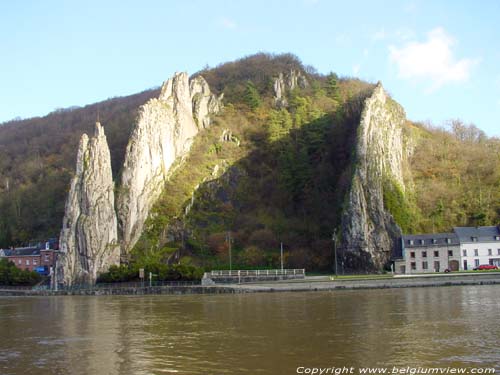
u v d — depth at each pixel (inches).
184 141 6756.9
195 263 5300.2
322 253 5319.9
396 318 2154.3
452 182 6023.6
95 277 5152.6
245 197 6225.4
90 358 1584.6
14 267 5403.5
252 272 4655.5
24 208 7140.8
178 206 5994.1
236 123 7298.2
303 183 6112.2
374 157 5580.7
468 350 1519.4
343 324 2044.8
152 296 4030.5
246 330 1991.9
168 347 1710.1
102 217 5369.1
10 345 1850.4
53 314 2827.3
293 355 1525.6
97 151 5634.8
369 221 5226.4
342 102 7362.2
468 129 7445.9
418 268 4975.4
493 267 4741.6
